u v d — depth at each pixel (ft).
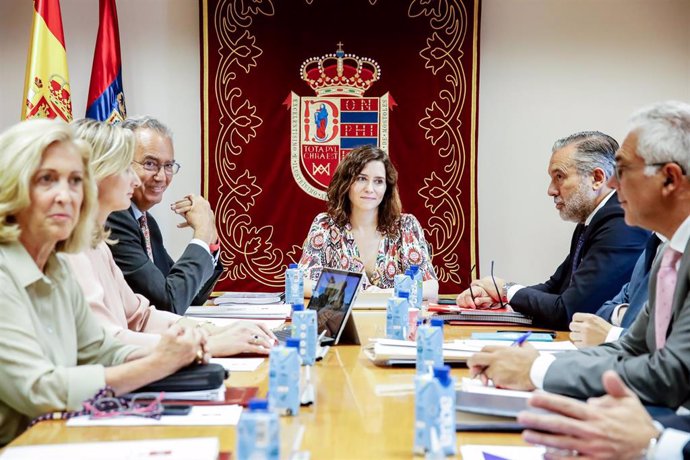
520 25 16.98
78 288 6.42
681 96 16.98
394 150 16.87
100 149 7.91
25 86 15.02
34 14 15.14
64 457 4.24
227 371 6.22
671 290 6.27
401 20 16.72
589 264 9.89
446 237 16.90
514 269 17.20
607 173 10.53
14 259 5.62
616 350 6.86
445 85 16.75
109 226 9.75
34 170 5.56
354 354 7.81
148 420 5.10
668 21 16.90
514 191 17.15
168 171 11.33
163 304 9.84
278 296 12.53
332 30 16.78
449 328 9.68
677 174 6.00
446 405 4.49
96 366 5.50
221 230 16.93
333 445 4.62
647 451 4.48
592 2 16.92
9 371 5.31
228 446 4.58
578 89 17.02
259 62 16.79
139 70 16.97
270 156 16.89
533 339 8.55
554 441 4.47
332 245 13.39
